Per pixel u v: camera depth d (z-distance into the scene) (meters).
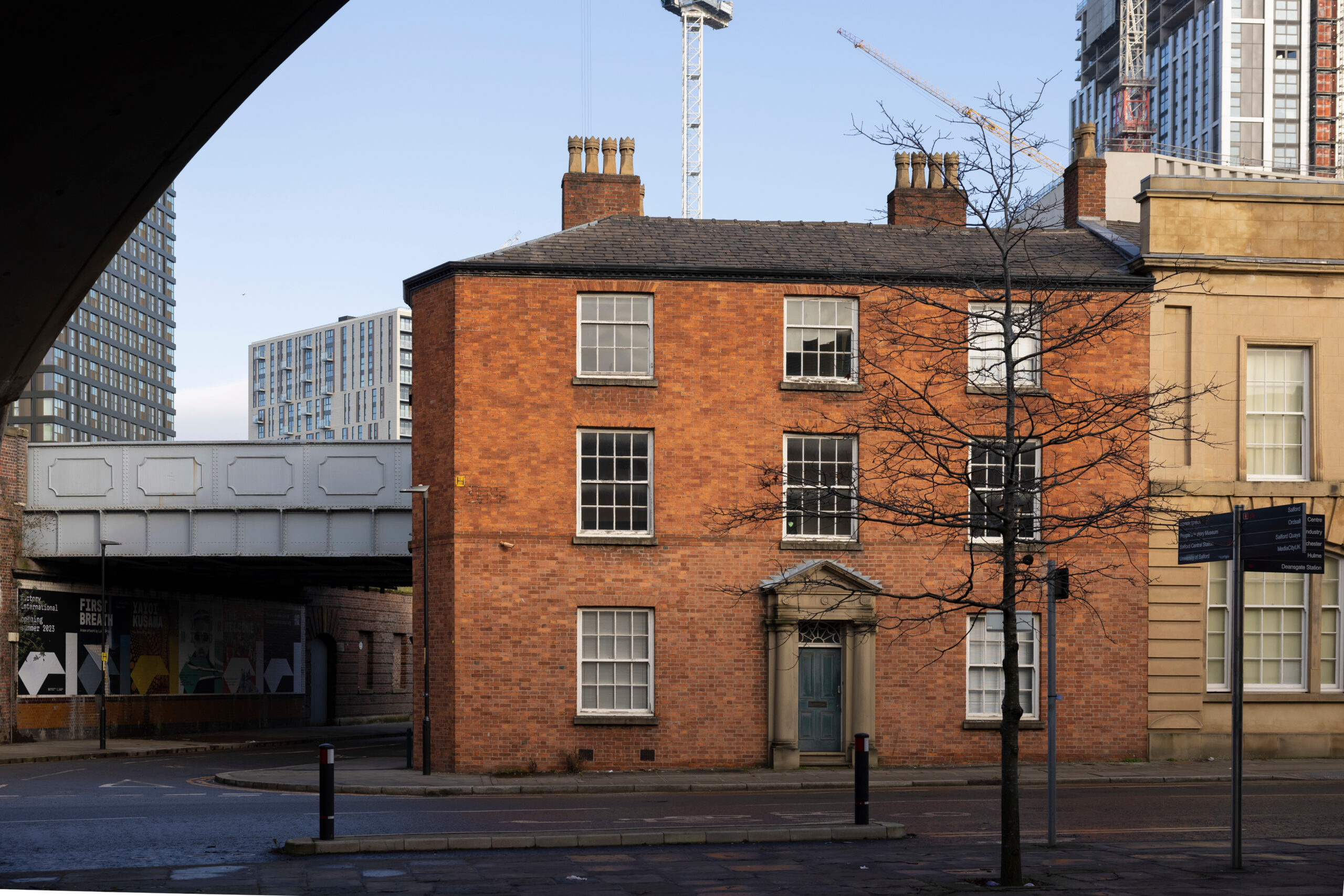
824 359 28.50
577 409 27.84
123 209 13.06
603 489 27.91
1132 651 28.11
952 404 27.73
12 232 13.10
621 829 17.42
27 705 38.72
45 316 15.44
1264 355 29.06
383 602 63.22
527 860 14.87
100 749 36.81
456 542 27.34
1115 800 21.27
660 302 28.17
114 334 179.00
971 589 14.90
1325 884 12.66
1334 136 179.38
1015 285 27.12
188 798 23.25
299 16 10.06
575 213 31.72
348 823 18.69
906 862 14.52
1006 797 13.03
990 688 28.06
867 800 17.66
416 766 28.48
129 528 37.84
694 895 12.34
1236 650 13.88
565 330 27.98
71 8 9.58
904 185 33.00
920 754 27.62
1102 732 27.89
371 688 61.66
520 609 27.34
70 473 38.47
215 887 13.05
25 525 38.41
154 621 45.16
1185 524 15.20
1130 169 41.03
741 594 24.77
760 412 28.08
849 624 27.70
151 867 14.61
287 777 26.67
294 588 54.84
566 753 27.12
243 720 50.66
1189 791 22.95
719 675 27.48
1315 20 180.50
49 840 17.06
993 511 14.77
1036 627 28.03
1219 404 28.45
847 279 27.58
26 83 10.55
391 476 36.78
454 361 27.78
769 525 27.86
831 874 13.59
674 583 27.61
